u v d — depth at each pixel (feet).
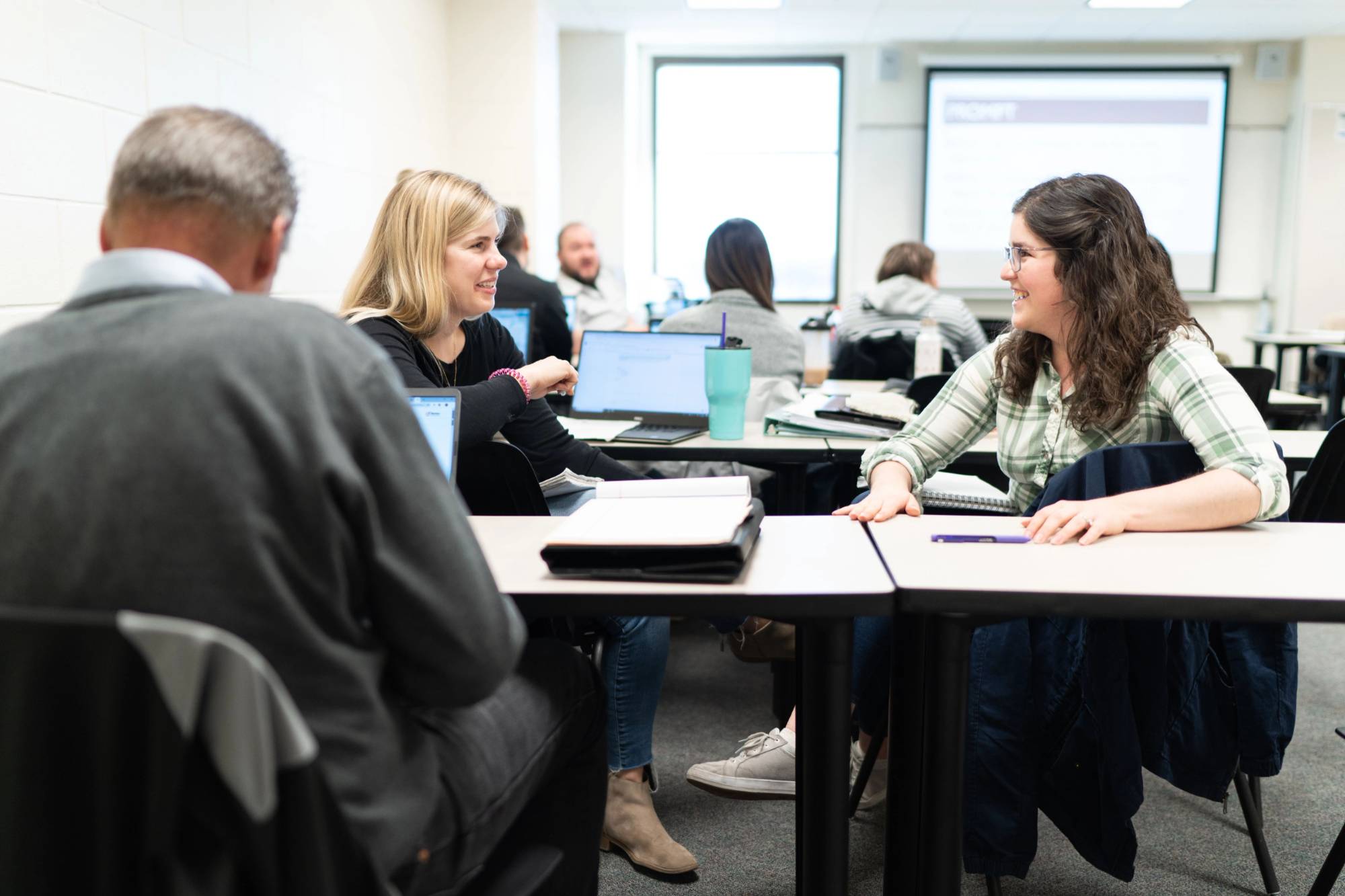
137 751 1.93
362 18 13.26
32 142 6.63
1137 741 3.99
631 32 21.43
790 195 23.07
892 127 22.48
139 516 2.12
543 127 18.34
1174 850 5.45
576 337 15.19
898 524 4.22
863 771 5.38
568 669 3.58
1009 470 5.13
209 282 2.44
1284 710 4.20
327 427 2.24
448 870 2.77
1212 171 22.15
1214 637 4.29
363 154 13.41
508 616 2.62
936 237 22.65
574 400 8.21
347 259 12.85
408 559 2.38
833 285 23.25
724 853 5.43
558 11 19.67
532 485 4.67
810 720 3.36
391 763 2.45
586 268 16.67
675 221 23.32
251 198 2.49
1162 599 3.16
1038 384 4.99
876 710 4.79
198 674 1.90
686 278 23.47
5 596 2.16
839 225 23.08
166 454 2.13
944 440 5.25
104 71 7.44
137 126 2.52
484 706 3.10
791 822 5.79
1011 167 22.34
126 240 2.48
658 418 7.97
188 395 2.16
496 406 5.48
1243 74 21.98
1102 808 4.09
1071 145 22.22
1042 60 21.94
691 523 3.53
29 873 1.97
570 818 3.69
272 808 1.99
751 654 6.40
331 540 2.24
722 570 3.26
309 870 2.08
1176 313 4.63
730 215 23.21
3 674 1.96
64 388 2.20
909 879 3.79
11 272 6.47
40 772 1.96
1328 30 20.86
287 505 2.20
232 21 9.55
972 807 4.10
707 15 19.98
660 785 6.26
